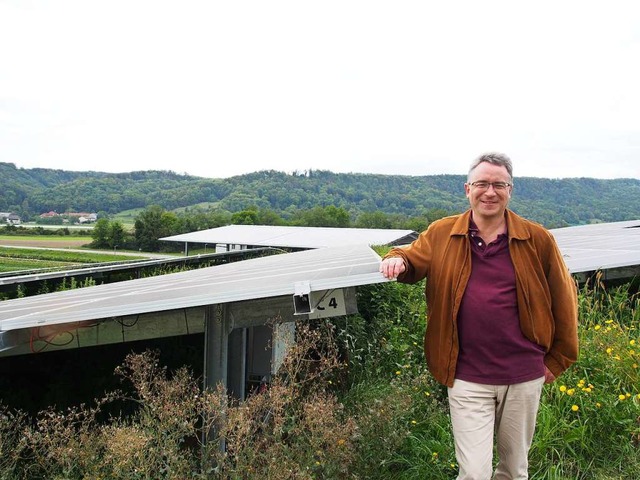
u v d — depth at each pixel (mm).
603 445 3678
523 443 2799
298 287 2953
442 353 2762
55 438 3137
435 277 2807
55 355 5891
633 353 4324
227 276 5012
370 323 6059
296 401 3877
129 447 2848
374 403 3834
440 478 3471
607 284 7227
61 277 9727
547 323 2711
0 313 4406
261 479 2934
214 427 3459
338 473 3184
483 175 2676
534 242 2709
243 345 4672
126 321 3986
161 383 3432
